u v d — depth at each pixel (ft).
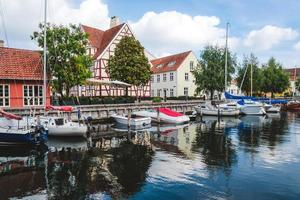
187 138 76.07
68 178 43.60
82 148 63.31
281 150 61.62
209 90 164.96
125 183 41.68
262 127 97.19
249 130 90.33
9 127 62.64
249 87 185.98
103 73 157.07
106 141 71.56
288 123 107.76
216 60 161.07
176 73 185.06
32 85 99.30
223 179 43.39
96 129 90.58
